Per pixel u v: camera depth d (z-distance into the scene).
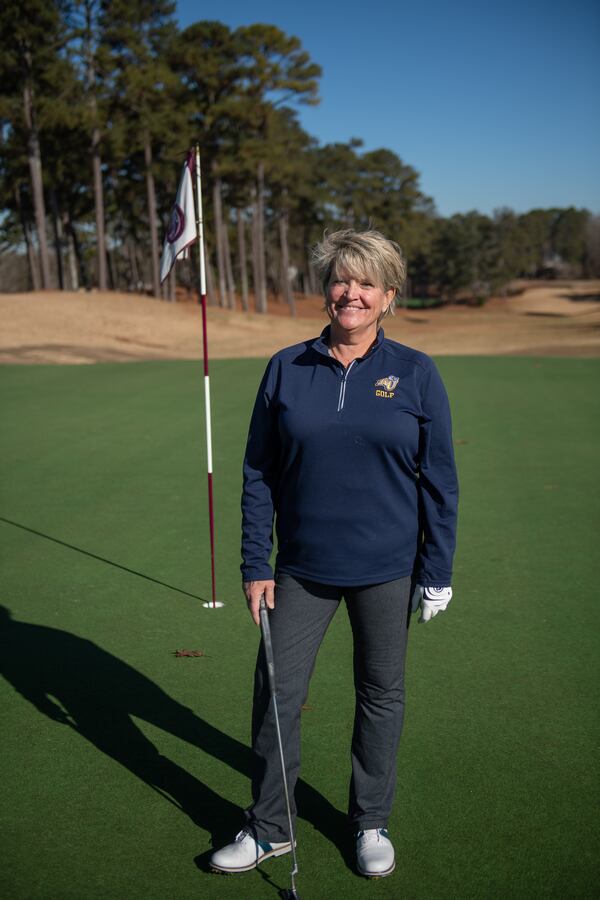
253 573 2.62
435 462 2.54
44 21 40.81
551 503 7.37
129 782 3.12
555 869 2.61
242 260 60.16
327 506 2.51
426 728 3.50
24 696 3.80
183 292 75.69
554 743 3.37
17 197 56.19
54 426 11.57
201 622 4.69
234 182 56.31
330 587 2.58
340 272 2.47
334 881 2.58
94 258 82.12
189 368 20.09
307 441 2.49
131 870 2.63
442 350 29.02
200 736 3.46
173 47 48.78
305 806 2.99
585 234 161.25
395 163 86.31
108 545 6.19
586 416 12.27
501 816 2.88
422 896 2.50
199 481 8.29
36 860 2.67
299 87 49.50
